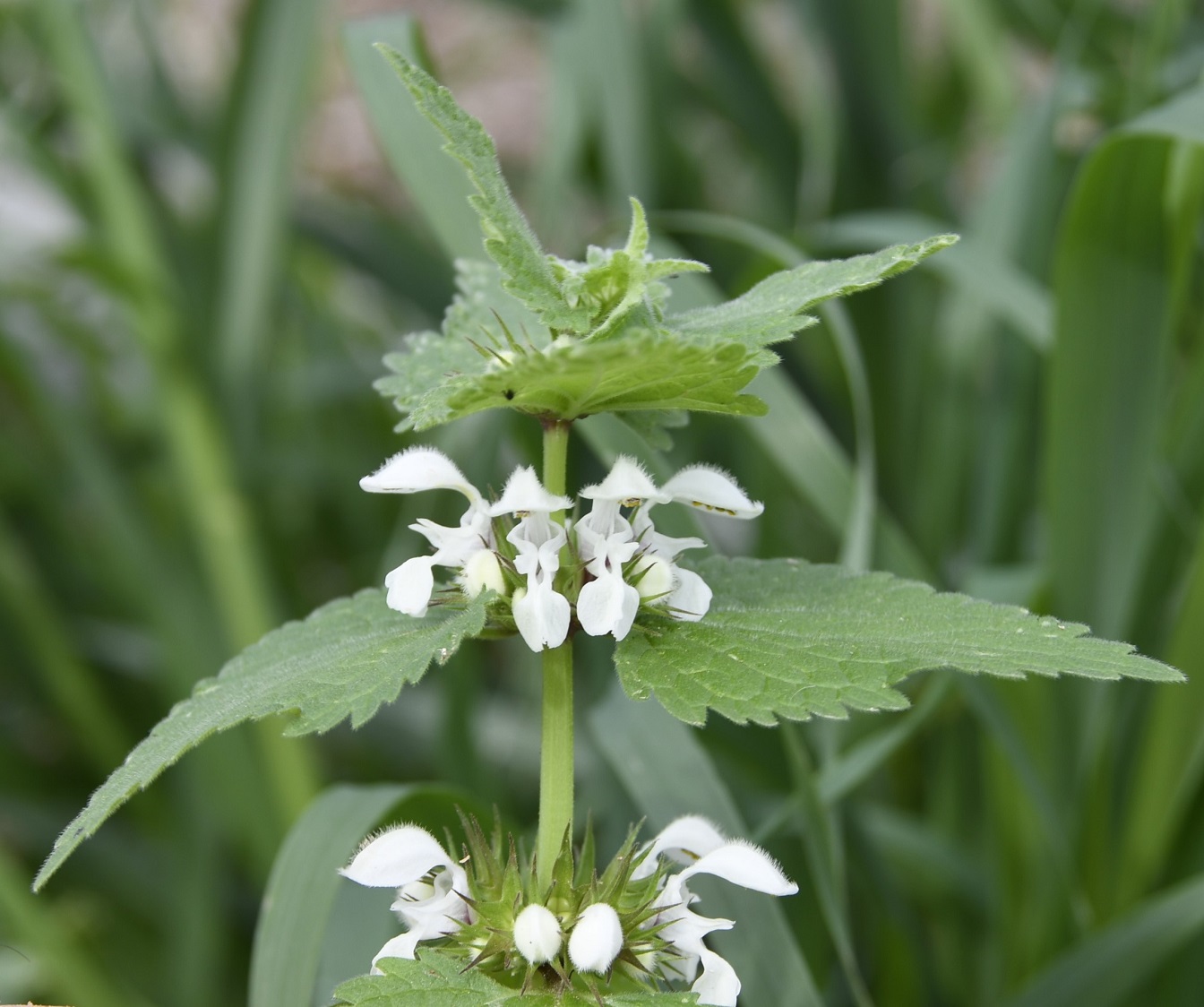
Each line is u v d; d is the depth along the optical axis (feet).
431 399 1.59
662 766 1.96
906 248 1.58
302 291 3.98
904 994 2.47
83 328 4.07
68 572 3.69
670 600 1.62
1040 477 2.85
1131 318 2.14
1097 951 2.06
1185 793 2.24
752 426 2.17
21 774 3.36
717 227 2.44
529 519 1.63
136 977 2.98
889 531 2.16
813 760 2.32
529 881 1.64
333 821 1.91
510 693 3.60
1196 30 3.09
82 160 3.40
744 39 3.36
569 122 3.16
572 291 1.58
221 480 2.90
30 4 3.26
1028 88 3.92
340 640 1.65
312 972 1.85
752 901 1.90
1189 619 2.10
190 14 4.88
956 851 2.50
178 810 2.96
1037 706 2.30
